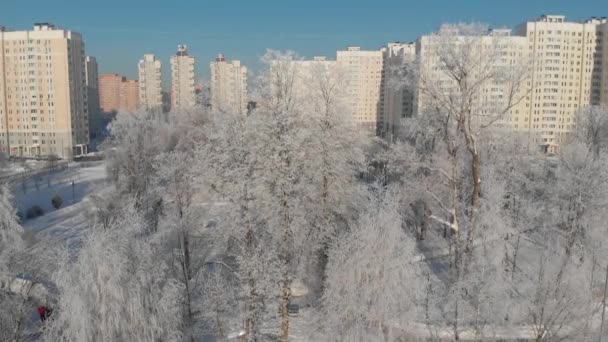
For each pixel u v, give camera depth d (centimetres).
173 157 3438
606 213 2952
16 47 11131
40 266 2380
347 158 3247
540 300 2342
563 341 2364
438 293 2608
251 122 2738
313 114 3122
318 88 3259
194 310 2711
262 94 3136
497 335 2400
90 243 2139
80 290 2048
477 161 2758
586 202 2994
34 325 2527
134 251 2309
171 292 2323
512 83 2719
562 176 3309
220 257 3148
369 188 3328
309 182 2958
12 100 11288
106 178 6450
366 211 2803
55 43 11112
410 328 2402
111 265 2105
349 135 3256
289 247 2662
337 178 3069
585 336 2341
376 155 3403
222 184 2703
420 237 3925
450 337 2423
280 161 2561
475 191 2764
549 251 2528
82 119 11988
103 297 2064
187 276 2866
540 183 3612
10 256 2322
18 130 11400
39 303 2422
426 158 3209
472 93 2659
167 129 7712
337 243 2553
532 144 3988
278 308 2522
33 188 7488
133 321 2116
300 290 3134
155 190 3516
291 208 2577
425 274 2912
